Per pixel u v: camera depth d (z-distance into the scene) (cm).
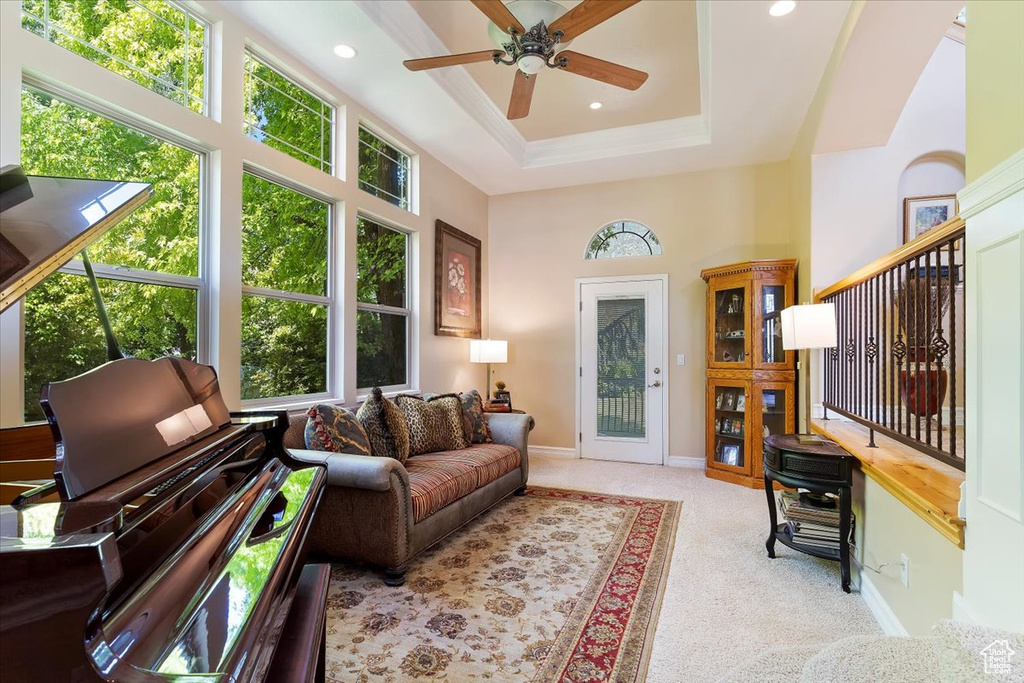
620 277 523
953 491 165
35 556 62
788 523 272
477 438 380
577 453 535
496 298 572
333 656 177
